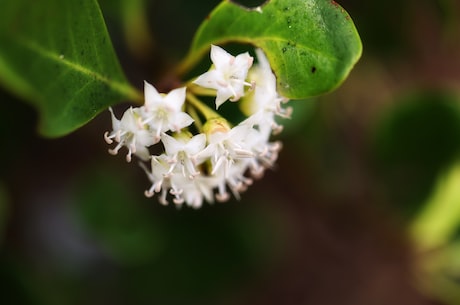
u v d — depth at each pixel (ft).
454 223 1.27
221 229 1.19
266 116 0.84
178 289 1.20
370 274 1.51
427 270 1.39
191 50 0.86
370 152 1.22
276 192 1.36
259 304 1.53
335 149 1.32
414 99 1.16
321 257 1.52
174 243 1.18
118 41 1.16
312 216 1.44
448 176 1.20
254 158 0.87
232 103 0.95
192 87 0.83
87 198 1.11
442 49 1.46
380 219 1.43
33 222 1.25
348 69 0.76
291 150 1.27
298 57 0.78
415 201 1.24
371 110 1.43
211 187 0.86
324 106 1.22
